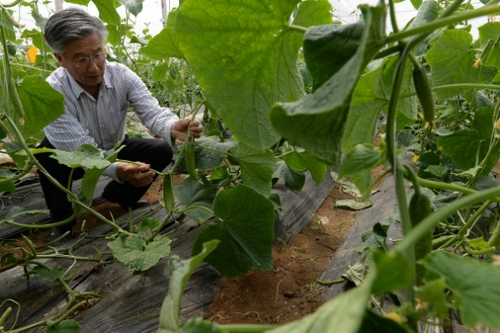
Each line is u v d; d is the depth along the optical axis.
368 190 0.84
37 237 2.63
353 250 2.18
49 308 1.83
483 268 0.53
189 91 4.63
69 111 2.68
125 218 2.82
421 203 0.67
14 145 1.83
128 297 1.83
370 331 0.49
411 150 3.56
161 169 3.00
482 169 1.82
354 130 1.19
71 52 2.41
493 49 1.88
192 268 0.67
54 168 2.56
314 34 0.73
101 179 3.48
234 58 0.95
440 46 1.75
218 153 2.07
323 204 3.10
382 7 0.58
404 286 0.44
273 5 0.86
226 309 1.78
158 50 1.98
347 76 0.56
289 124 0.64
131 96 2.88
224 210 1.66
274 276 2.02
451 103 2.70
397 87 0.67
